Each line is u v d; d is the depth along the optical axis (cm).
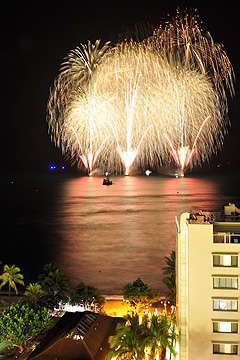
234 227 7419
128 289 10706
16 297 12781
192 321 7038
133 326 7319
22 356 8569
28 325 8594
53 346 7900
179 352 7244
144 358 7431
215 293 6994
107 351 8038
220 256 7006
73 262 18875
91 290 10838
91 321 8694
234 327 6994
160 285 15050
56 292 10875
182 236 7325
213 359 7019
